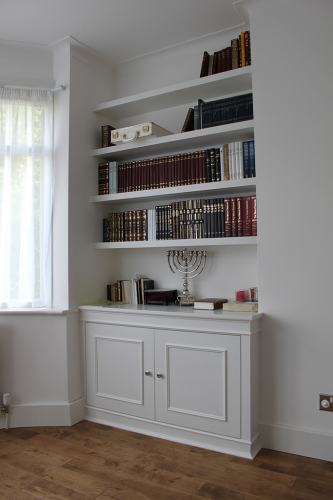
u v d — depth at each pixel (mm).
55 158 2783
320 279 2123
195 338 2305
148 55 2928
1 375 2609
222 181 2402
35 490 1870
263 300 2260
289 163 2197
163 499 1789
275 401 2232
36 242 2730
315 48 2145
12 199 2707
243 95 2383
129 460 2141
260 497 1793
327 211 2107
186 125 2592
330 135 2102
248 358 2145
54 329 2646
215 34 2656
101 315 2658
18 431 2531
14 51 2775
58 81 2797
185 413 2334
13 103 2732
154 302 2742
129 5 2336
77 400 2689
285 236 2207
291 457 2141
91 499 1796
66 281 2699
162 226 2666
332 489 1846
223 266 2662
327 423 2109
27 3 2305
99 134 2996
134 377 2525
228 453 2189
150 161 2709
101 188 2926
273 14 2252
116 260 3082
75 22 2504
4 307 2668
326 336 2109
